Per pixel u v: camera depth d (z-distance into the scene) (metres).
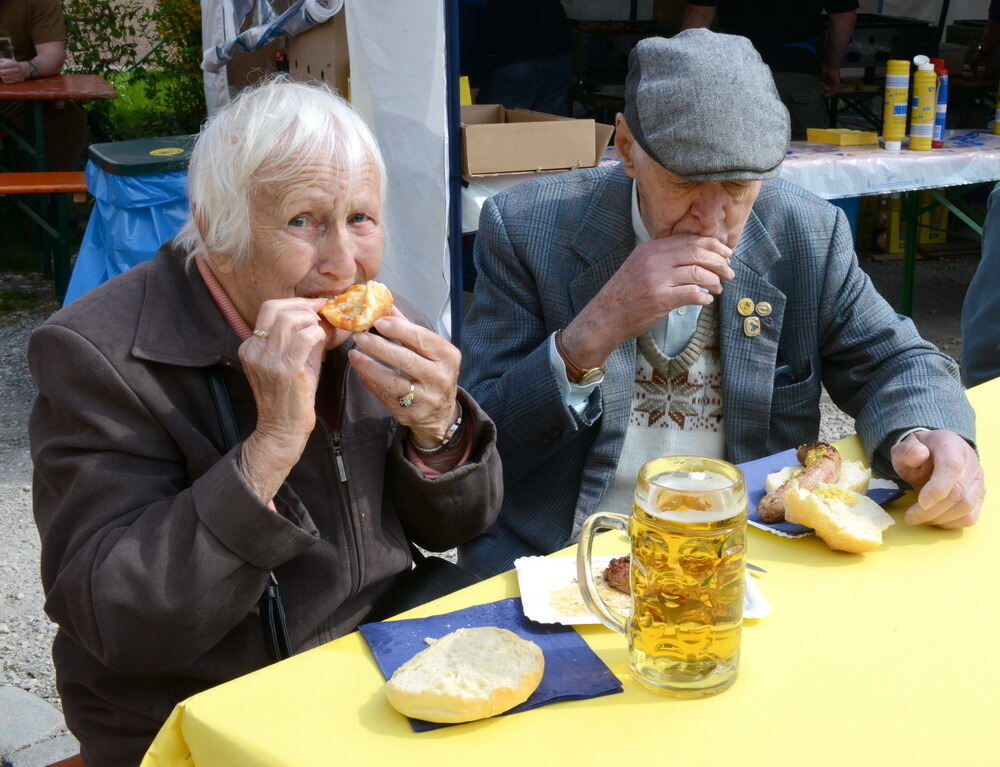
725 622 1.10
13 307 6.18
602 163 4.35
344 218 1.46
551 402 1.86
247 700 1.12
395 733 1.06
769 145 1.73
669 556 1.07
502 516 2.09
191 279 1.52
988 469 1.73
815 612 1.30
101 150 4.88
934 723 1.08
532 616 1.28
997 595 1.34
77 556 1.36
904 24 7.38
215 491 1.30
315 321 1.34
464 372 2.11
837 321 2.07
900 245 7.12
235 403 1.53
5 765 2.36
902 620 1.28
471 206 4.00
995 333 2.50
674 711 1.10
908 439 1.68
